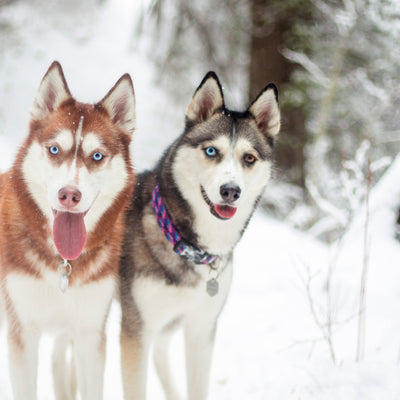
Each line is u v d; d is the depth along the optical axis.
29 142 2.71
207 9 8.66
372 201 6.22
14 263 2.62
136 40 9.00
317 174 7.98
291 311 4.56
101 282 2.73
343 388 3.22
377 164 5.39
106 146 2.71
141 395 2.92
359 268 5.50
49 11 12.87
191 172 2.93
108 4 14.63
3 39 11.63
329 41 8.74
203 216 2.92
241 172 2.88
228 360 3.75
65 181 2.45
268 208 8.60
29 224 2.63
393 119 9.36
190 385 3.16
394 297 4.85
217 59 9.16
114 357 3.79
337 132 9.23
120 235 2.93
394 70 9.01
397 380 3.28
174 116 10.78
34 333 2.69
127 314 2.96
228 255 3.09
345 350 3.80
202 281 2.97
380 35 8.80
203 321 3.09
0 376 3.31
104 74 12.78
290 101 8.46
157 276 2.91
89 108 2.83
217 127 3.00
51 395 3.30
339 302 4.71
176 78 9.22
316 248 6.22
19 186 2.66
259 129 3.21
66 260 2.63
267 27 8.59
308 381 3.35
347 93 9.07
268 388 3.33
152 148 10.69
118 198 2.81
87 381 2.76
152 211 3.04
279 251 5.94
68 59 12.66
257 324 4.33
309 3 8.35
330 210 5.50
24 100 11.29
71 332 2.84
